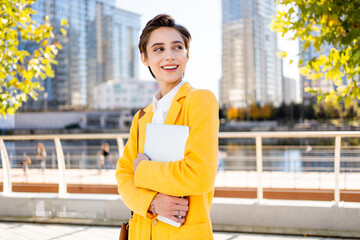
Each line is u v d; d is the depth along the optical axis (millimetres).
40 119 80062
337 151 3535
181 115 1215
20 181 6766
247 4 126188
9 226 3850
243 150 36844
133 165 1293
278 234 3461
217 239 3359
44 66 3348
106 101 118938
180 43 1266
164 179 1066
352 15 2664
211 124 1112
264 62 128125
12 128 70375
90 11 123000
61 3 109188
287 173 7270
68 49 114938
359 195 4777
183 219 1097
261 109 92125
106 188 5941
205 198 1221
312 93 3195
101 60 127875
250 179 6578
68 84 114250
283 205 3578
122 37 136250
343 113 51000
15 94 3287
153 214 1148
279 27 3018
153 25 1269
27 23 3311
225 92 131250
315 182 6047
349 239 3307
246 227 3615
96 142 53688
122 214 3963
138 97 119188
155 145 1203
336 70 2957
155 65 1274
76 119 84562
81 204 4047
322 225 3492
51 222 3918
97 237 3469
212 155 1068
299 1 2732
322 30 2887
